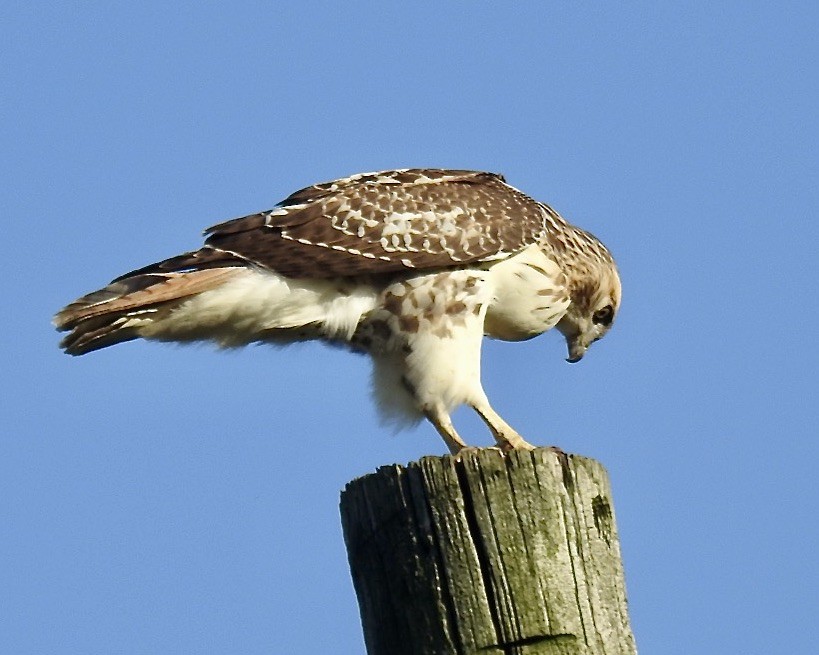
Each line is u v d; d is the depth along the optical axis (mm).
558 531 7707
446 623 7539
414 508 7730
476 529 7652
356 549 7938
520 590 7551
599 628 7602
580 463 7918
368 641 7820
